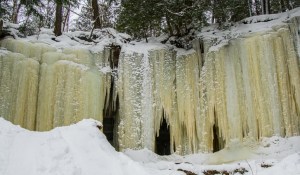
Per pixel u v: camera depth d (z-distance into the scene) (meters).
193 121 13.38
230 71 13.22
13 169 6.98
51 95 12.95
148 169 8.07
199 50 14.16
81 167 7.29
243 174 9.00
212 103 13.17
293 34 12.79
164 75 14.04
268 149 11.59
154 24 14.41
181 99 13.77
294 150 11.07
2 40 13.30
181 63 14.27
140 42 15.17
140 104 13.55
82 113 13.07
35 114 12.69
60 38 14.82
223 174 9.47
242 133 12.50
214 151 13.36
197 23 14.44
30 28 14.84
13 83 12.49
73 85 13.27
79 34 15.33
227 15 14.39
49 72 13.18
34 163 7.16
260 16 14.23
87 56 13.92
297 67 12.38
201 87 13.65
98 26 16.41
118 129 13.38
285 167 7.76
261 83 12.59
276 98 12.24
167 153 14.72
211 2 13.84
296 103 12.09
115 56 14.45
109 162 7.66
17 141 7.92
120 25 14.60
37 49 13.49
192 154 13.05
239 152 12.03
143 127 13.26
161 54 14.27
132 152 12.85
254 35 13.27
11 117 12.20
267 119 12.18
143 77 13.89
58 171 7.01
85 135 8.42
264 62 12.73
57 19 15.21
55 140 8.05
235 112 12.72
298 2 18.83
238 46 13.35
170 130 13.52
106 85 13.84
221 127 12.87
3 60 12.52
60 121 12.80
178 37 15.02
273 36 12.88
